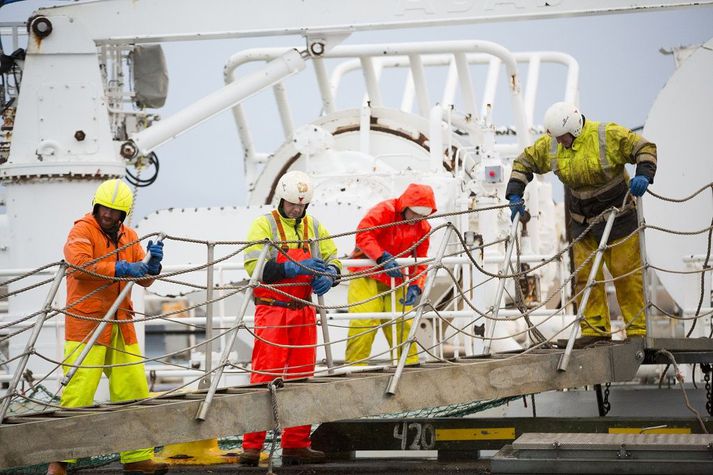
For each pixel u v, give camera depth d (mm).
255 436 16953
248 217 24188
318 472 16562
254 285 15180
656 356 17328
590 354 16562
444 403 15820
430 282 15945
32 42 22312
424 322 24484
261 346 16469
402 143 28234
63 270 14438
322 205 24219
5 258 23547
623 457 14562
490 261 19344
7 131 23891
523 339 26891
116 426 14148
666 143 24375
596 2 22406
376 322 19094
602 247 16422
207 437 14578
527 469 14672
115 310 15055
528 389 16250
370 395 15438
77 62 22375
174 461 17438
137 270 15234
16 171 21969
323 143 26281
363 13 22891
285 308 16500
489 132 25375
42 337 21422
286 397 14992
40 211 22000
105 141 22328
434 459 18203
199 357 24375
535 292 26812
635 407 20266
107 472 17031
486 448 17406
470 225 25000
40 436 13781
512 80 28234
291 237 16531
